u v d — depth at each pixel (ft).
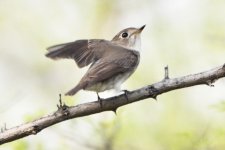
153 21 54.29
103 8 56.59
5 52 58.65
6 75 56.34
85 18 56.54
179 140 36.11
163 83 26.40
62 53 31.63
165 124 46.09
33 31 56.90
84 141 34.37
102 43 32.12
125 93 26.73
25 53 57.00
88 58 31.60
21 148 33.94
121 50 32.19
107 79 29.60
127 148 36.91
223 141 34.17
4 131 25.29
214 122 40.16
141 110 46.47
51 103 53.78
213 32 51.01
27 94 51.13
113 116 34.76
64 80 55.26
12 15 57.62
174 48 52.13
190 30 52.54
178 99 48.03
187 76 26.14
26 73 56.49
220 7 52.49
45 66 55.88
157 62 51.80
